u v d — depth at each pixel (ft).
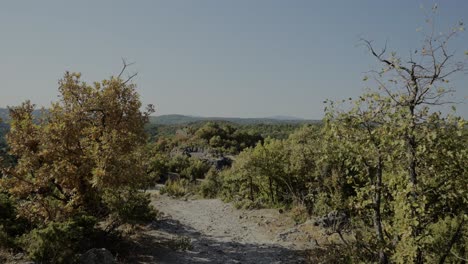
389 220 28.81
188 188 131.54
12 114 49.57
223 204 95.91
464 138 24.12
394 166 26.37
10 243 35.65
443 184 25.41
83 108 50.03
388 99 24.93
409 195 25.13
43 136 46.83
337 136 27.22
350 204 30.35
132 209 48.11
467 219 24.71
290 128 377.09
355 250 32.40
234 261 45.73
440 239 26.66
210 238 59.00
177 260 44.14
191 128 350.64
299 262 46.03
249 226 69.26
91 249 37.22
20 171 46.73
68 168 46.39
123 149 50.96
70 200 45.91
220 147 279.49
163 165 159.84
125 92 53.83
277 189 90.99
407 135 24.35
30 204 44.52
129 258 41.73
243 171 91.40
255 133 328.08
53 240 32.60
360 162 28.89
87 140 49.44
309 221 61.82
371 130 26.30
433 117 23.90
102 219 53.98
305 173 76.18
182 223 70.59
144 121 56.80
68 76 51.06
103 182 43.16
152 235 55.77
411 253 23.17
